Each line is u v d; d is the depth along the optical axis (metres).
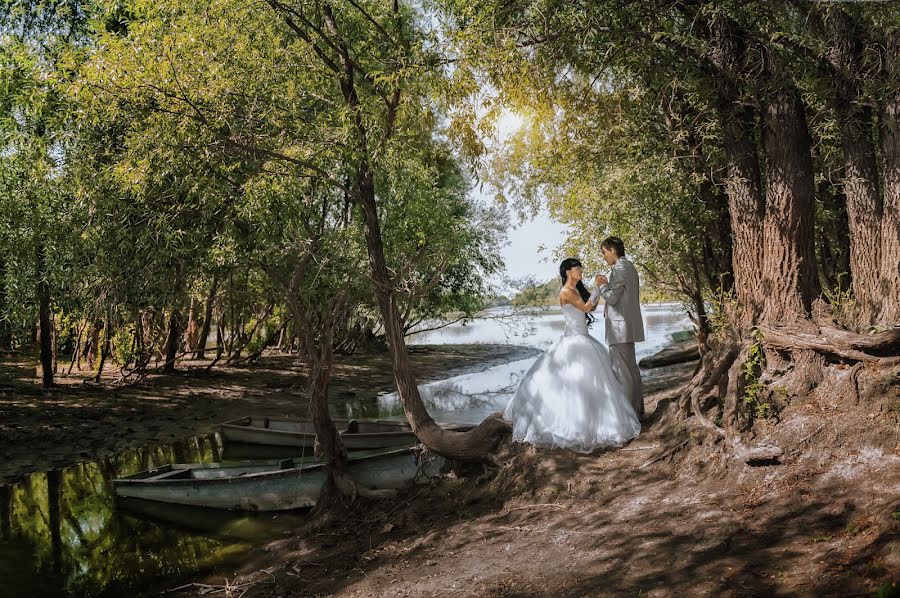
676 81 7.07
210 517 8.97
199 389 18.67
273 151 7.51
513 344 34.59
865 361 5.81
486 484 7.43
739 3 6.65
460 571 5.58
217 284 14.13
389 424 11.85
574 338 7.25
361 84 8.41
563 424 7.04
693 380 7.05
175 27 7.49
